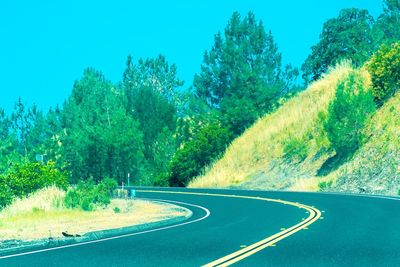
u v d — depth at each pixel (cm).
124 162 7881
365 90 4700
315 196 3269
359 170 3841
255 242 1463
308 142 5047
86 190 3353
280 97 7625
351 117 4184
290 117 5638
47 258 1240
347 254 1239
